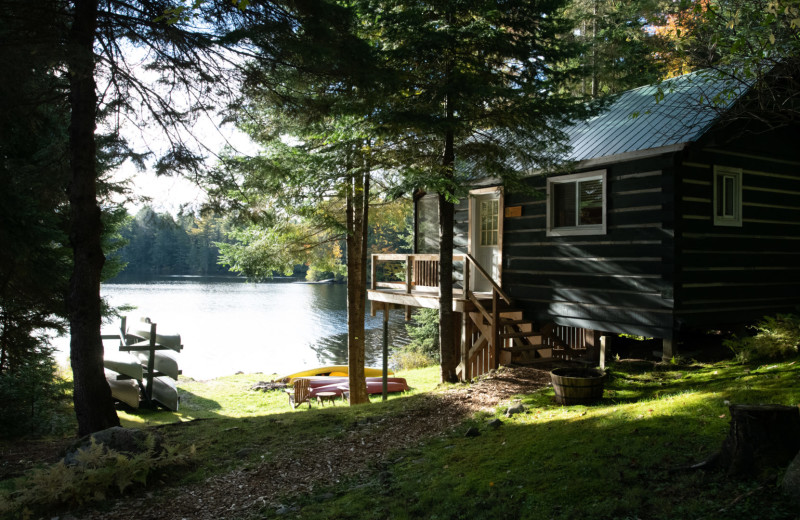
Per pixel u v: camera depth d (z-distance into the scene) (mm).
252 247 12234
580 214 10047
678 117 8727
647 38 15312
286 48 7039
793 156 10406
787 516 3273
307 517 4691
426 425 7270
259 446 7012
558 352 11125
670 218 8430
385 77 7340
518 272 11266
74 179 7191
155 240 85875
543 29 8492
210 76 7758
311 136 10031
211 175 8297
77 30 6914
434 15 8797
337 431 7445
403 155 9867
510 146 9211
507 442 5766
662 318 8555
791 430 3939
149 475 5938
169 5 7121
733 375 7023
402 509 4480
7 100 7211
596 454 4793
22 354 10664
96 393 7246
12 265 8805
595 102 8625
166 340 13781
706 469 4090
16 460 7332
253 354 23938
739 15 6066
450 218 10141
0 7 6656
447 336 10273
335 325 32031
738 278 9391
